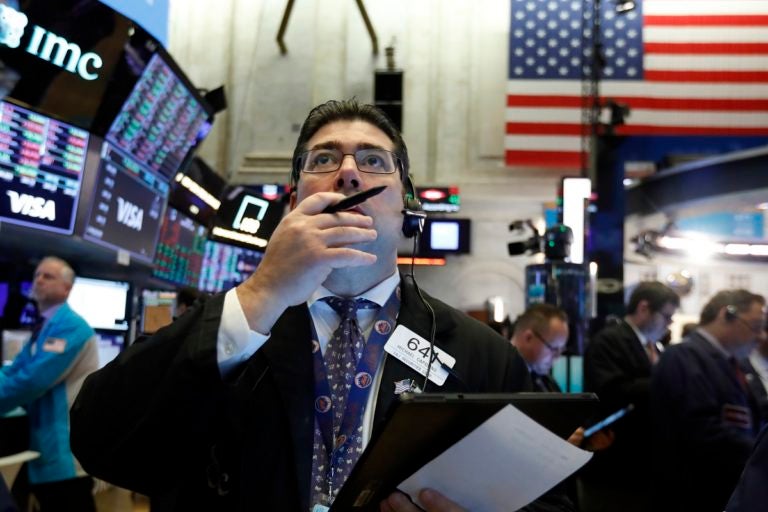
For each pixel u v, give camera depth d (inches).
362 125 53.5
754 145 266.7
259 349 47.8
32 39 138.3
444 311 54.0
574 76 347.6
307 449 45.5
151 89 179.6
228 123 379.9
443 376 49.5
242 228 100.1
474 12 386.3
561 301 174.9
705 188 273.3
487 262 383.9
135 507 201.2
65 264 136.7
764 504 44.5
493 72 380.8
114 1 159.0
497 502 41.5
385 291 52.4
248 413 46.0
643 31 348.8
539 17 354.6
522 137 344.2
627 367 135.1
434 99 381.1
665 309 141.5
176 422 41.8
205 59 385.1
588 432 119.4
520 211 386.6
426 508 40.8
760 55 342.6
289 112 378.0
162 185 216.1
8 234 156.5
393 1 388.2
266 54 382.9
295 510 44.1
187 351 41.4
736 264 370.3
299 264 41.3
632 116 341.1
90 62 153.2
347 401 48.0
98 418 43.8
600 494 128.5
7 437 127.1
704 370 109.7
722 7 348.2
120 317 191.8
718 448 104.3
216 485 45.1
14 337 166.9
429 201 346.9
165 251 240.7
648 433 129.2
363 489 39.2
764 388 121.9
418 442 37.6
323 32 386.3
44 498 134.6
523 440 37.9
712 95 341.1
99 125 166.1
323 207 43.3
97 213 174.2
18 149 148.0
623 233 222.7
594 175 231.1
